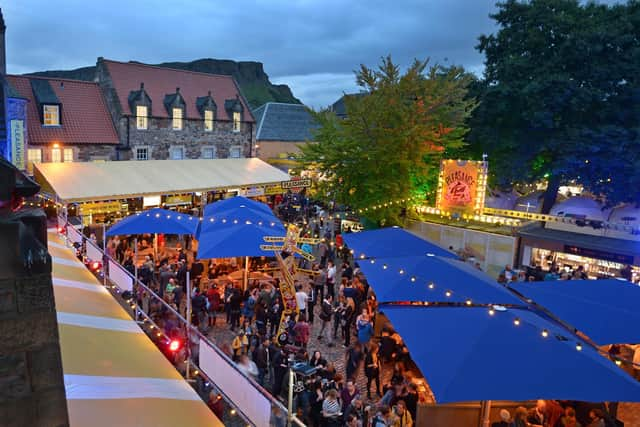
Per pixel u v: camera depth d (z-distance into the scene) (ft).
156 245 65.16
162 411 18.24
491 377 23.70
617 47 87.04
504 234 68.95
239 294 48.08
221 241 51.78
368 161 75.82
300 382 31.42
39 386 8.46
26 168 82.64
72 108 105.91
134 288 36.81
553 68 89.10
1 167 8.32
